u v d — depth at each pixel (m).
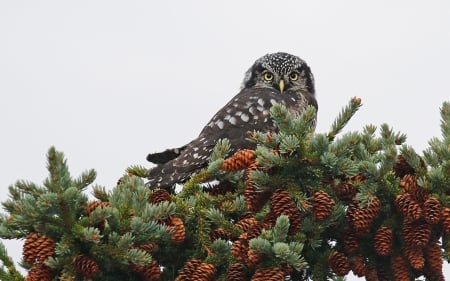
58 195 8.08
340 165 8.69
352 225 9.00
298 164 8.87
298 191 8.77
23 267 9.03
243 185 10.38
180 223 9.16
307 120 9.06
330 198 8.84
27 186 8.58
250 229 8.66
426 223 8.83
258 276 8.25
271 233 8.35
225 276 9.06
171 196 9.99
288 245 8.20
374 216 8.94
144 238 8.59
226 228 9.46
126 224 8.59
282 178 8.89
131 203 8.82
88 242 8.34
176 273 9.69
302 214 9.00
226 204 9.84
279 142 9.02
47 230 8.36
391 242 8.98
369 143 10.05
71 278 8.12
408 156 9.21
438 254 9.09
